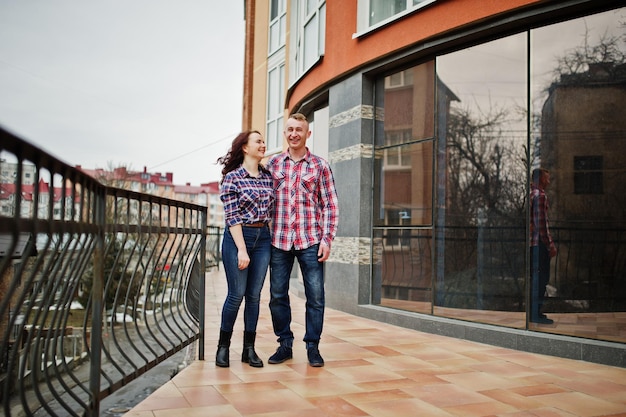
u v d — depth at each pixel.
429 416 3.04
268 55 15.38
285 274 4.21
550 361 4.52
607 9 4.76
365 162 6.98
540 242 5.12
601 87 4.78
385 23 6.38
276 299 4.21
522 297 5.23
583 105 4.88
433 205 6.13
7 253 1.47
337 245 7.37
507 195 5.42
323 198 4.26
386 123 6.88
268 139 15.19
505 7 5.07
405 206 6.51
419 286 6.27
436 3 5.77
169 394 3.33
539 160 5.17
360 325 6.21
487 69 5.62
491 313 5.48
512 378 3.92
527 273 5.20
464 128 5.84
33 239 1.61
